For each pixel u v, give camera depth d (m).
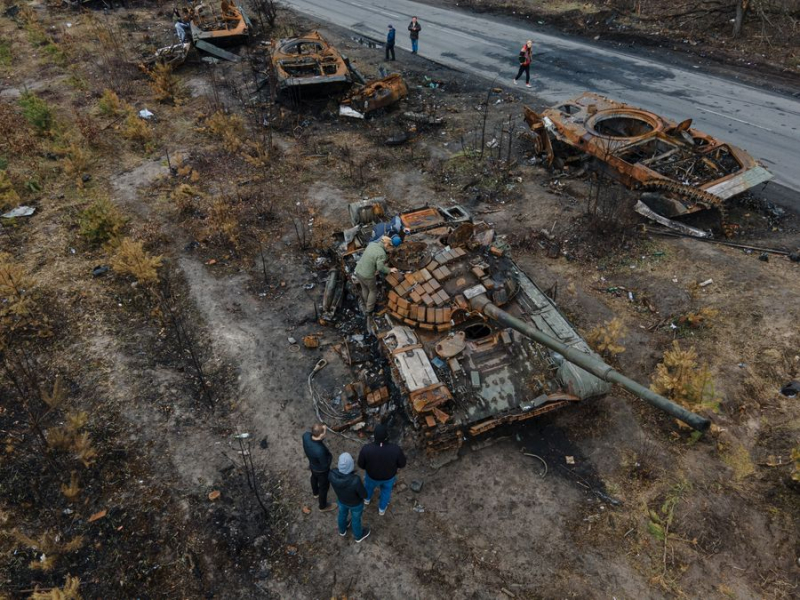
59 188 13.73
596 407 8.39
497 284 8.48
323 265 11.37
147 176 14.35
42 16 25.97
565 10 24.61
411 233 9.48
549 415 8.29
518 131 16.14
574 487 7.38
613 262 11.35
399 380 7.69
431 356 7.91
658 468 7.54
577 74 19.45
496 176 14.20
